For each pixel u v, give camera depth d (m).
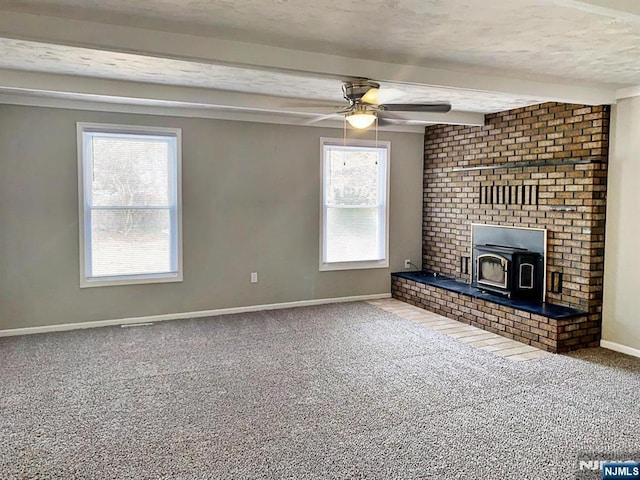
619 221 4.46
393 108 3.68
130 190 5.35
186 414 3.15
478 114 5.70
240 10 2.51
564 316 4.44
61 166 5.02
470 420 3.08
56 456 2.64
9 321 4.95
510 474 2.48
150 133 5.34
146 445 2.76
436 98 4.78
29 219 4.95
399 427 2.98
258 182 5.89
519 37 2.93
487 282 5.48
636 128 4.28
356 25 2.73
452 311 5.64
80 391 3.52
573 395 3.47
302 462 2.58
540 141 5.05
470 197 6.01
